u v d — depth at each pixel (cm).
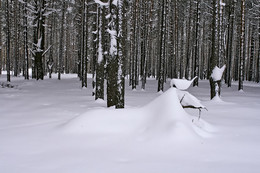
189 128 639
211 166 454
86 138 630
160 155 515
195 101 805
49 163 472
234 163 471
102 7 1329
